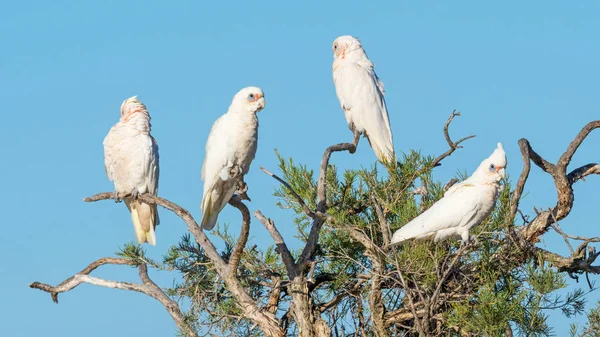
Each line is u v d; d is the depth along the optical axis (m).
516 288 12.80
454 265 12.87
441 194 13.93
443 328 12.95
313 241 13.35
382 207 13.65
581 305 13.01
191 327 13.69
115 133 14.28
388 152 16.42
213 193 12.91
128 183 14.35
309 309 13.28
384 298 13.88
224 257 14.36
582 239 12.79
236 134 12.43
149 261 14.03
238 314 13.95
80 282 13.99
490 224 13.15
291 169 13.45
